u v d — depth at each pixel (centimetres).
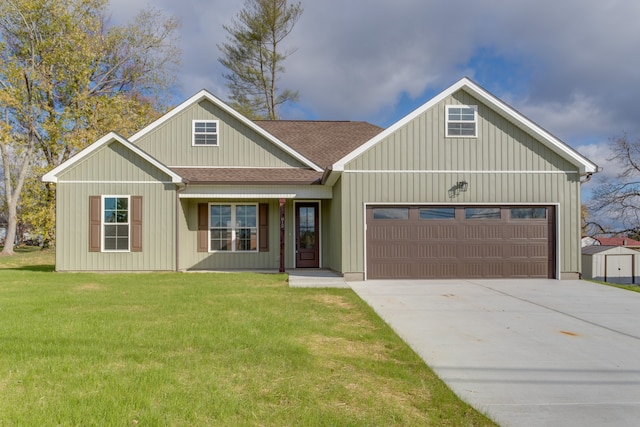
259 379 421
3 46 2339
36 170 2484
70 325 619
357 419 346
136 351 494
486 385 449
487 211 1282
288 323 660
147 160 1337
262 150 1547
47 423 321
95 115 2525
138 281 1130
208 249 1505
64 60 2461
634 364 524
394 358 524
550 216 1289
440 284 1162
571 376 480
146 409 348
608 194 3111
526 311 826
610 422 366
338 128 1906
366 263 1248
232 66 3180
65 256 1327
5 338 545
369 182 1260
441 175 1272
